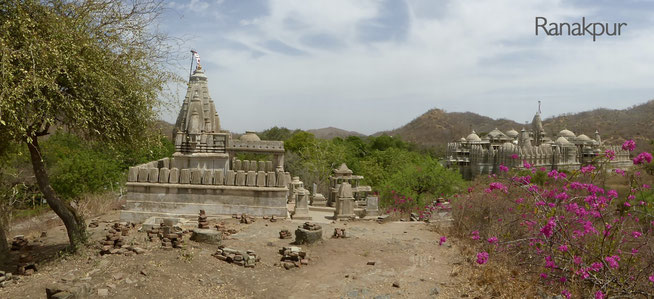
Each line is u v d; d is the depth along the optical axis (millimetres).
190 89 19062
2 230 9750
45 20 7719
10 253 9969
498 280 8523
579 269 8125
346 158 45969
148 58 9328
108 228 13023
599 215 8484
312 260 10094
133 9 8914
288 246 11031
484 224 12891
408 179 26234
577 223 9453
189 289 7785
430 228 14492
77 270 8289
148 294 7332
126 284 7559
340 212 16422
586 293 7863
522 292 8000
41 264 8930
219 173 15352
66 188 23375
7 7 7504
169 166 18219
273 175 15461
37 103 7859
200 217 12633
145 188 15117
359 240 12164
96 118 8695
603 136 123750
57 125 8961
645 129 120312
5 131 7891
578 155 63812
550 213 8602
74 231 9523
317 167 40469
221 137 17781
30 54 7250
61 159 25234
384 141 68750
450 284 8648
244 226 13719
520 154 54781
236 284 8312
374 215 17203
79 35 7988
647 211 9383
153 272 8086
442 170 27078
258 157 43156
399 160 43531
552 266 8109
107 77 8453
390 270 9516
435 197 25453
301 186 21938
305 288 8414
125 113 9195
